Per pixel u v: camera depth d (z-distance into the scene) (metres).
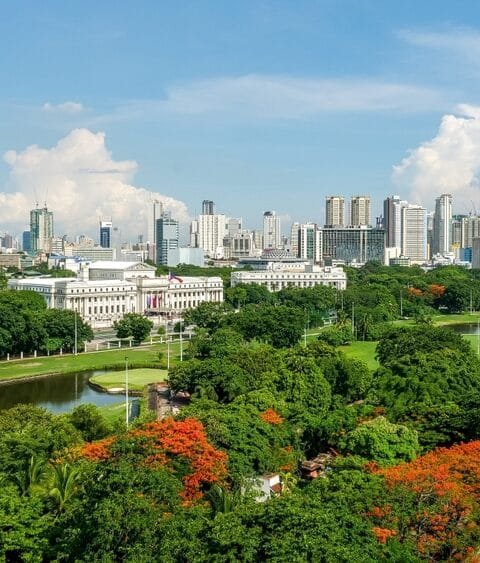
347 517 84.38
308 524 79.75
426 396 164.25
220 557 77.81
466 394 162.88
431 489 98.81
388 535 87.31
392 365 183.50
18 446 125.31
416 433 134.88
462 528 95.25
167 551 79.62
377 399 172.12
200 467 110.56
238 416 139.75
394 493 97.19
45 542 90.88
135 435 114.69
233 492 110.06
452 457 114.81
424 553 89.75
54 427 144.25
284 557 75.06
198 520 87.31
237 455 122.56
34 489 108.00
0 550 89.25
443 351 197.38
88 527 84.88
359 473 104.94
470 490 102.88
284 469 132.88
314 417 158.12
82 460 117.75
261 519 82.44
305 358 190.12
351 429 146.50
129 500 86.25
